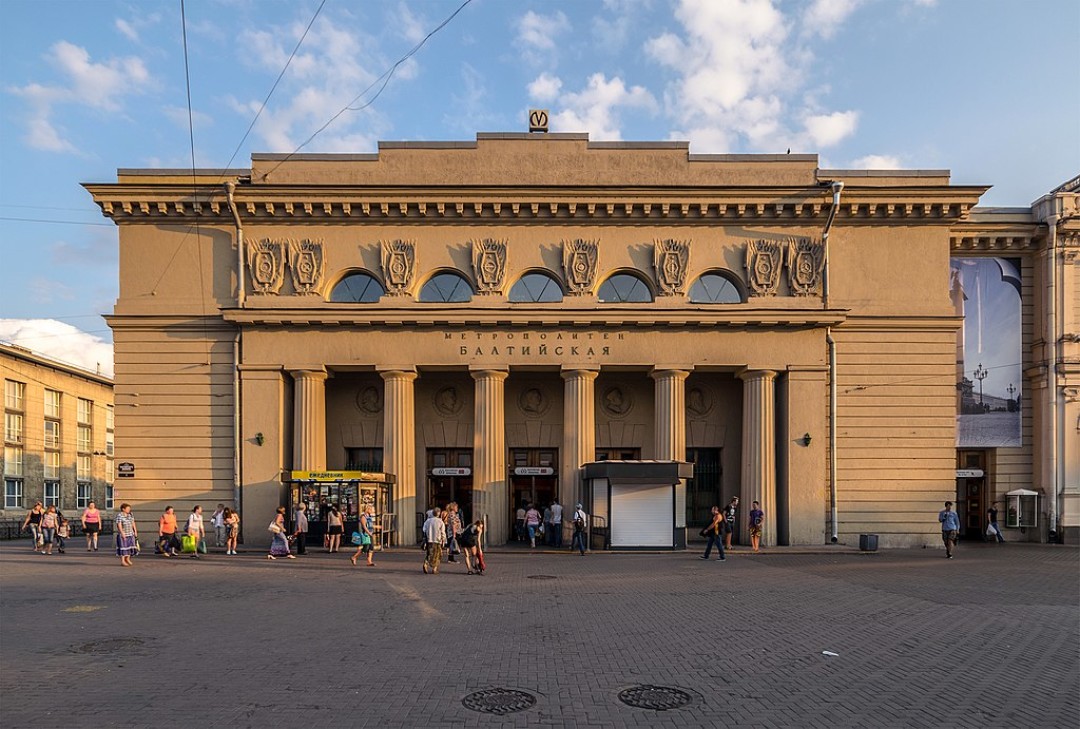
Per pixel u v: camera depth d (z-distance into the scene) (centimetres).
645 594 1516
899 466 2650
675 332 2631
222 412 2625
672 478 2439
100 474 5759
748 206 2650
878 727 721
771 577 1795
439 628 1162
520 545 2619
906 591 1566
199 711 749
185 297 2653
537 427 2838
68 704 772
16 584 1648
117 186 2608
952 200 2634
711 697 808
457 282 2694
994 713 766
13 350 4681
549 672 901
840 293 2686
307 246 2659
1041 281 2931
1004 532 2917
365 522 2072
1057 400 2862
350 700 786
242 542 2556
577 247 2655
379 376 2805
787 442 2616
